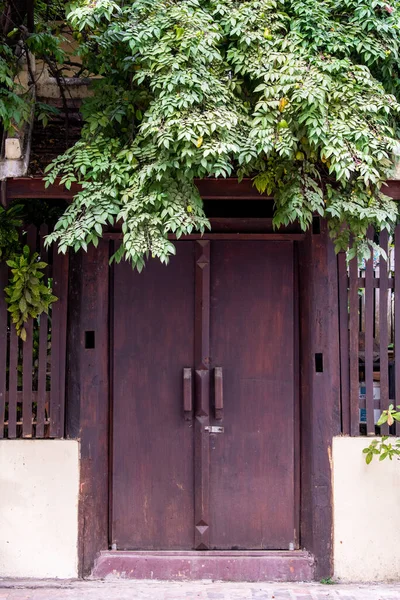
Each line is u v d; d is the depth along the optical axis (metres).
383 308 4.91
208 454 4.94
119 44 4.48
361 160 4.11
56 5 5.17
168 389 4.97
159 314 5.00
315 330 4.88
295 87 4.05
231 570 4.79
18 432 4.93
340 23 4.42
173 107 3.97
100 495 4.86
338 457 4.82
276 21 4.30
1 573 4.75
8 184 4.49
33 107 4.82
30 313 4.79
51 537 4.77
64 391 4.85
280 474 4.96
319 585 4.71
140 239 4.12
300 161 4.36
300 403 5.03
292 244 5.05
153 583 4.74
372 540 4.79
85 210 4.30
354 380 4.88
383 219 4.30
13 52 4.88
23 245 4.97
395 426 4.91
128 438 4.96
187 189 4.21
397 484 4.82
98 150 4.39
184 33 4.02
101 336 4.91
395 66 4.63
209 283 4.99
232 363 4.98
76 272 4.92
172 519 4.93
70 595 4.47
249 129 4.23
